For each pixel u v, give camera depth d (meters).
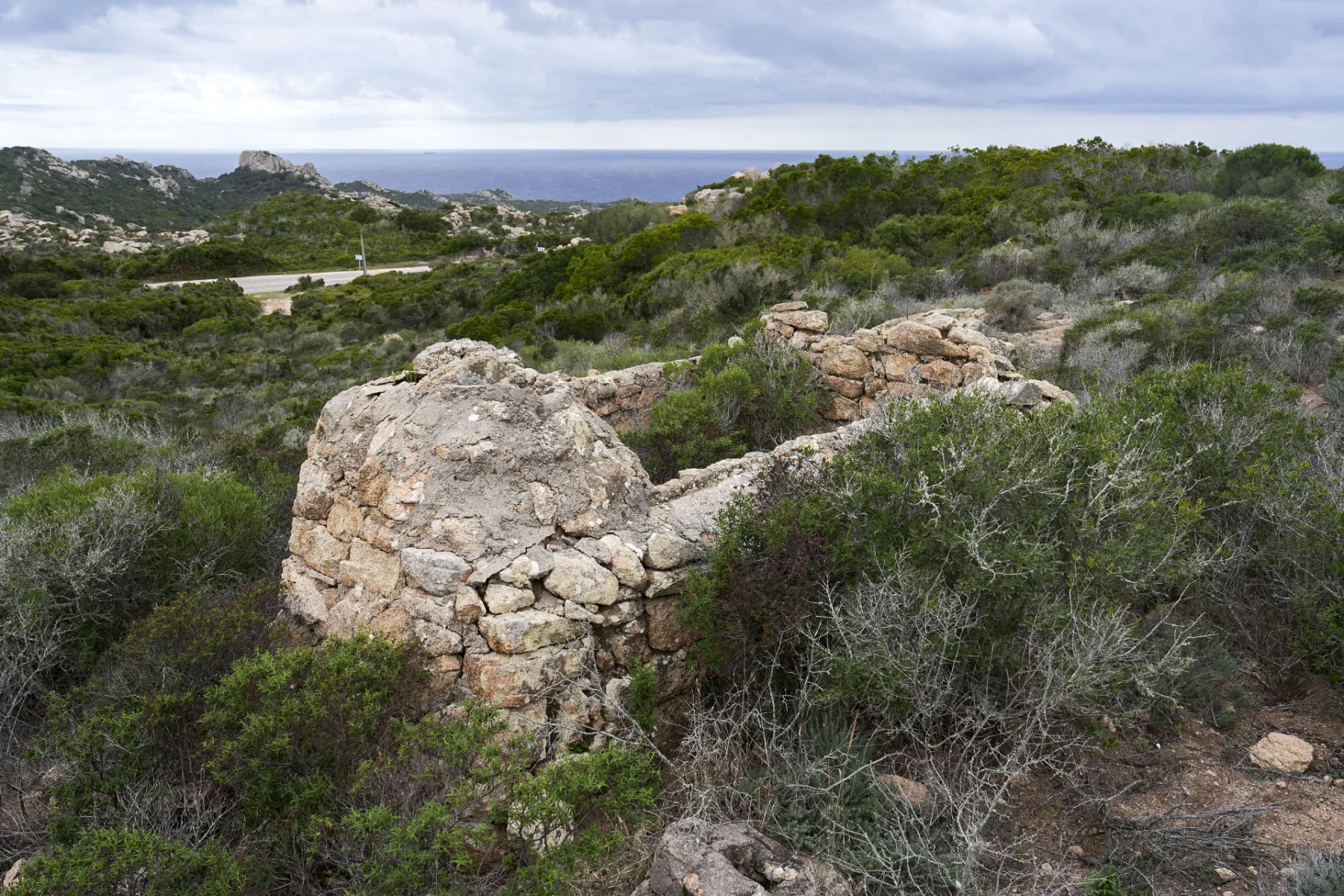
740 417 9.11
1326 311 11.39
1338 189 19.91
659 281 23.08
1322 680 4.29
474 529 4.27
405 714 3.75
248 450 9.15
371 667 3.72
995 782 3.57
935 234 23.83
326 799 3.36
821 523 4.30
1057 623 3.61
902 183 30.56
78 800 3.61
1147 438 5.18
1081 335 11.41
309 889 3.29
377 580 4.49
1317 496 4.61
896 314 13.92
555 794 3.06
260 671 3.74
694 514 5.28
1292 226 16.16
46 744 4.01
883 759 3.50
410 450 4.61
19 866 3.42
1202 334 10.69
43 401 18.28
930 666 3.64
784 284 18.80
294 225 76.38
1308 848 3.12
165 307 41.91
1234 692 4.18
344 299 46.38
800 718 3.95
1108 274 16.28
